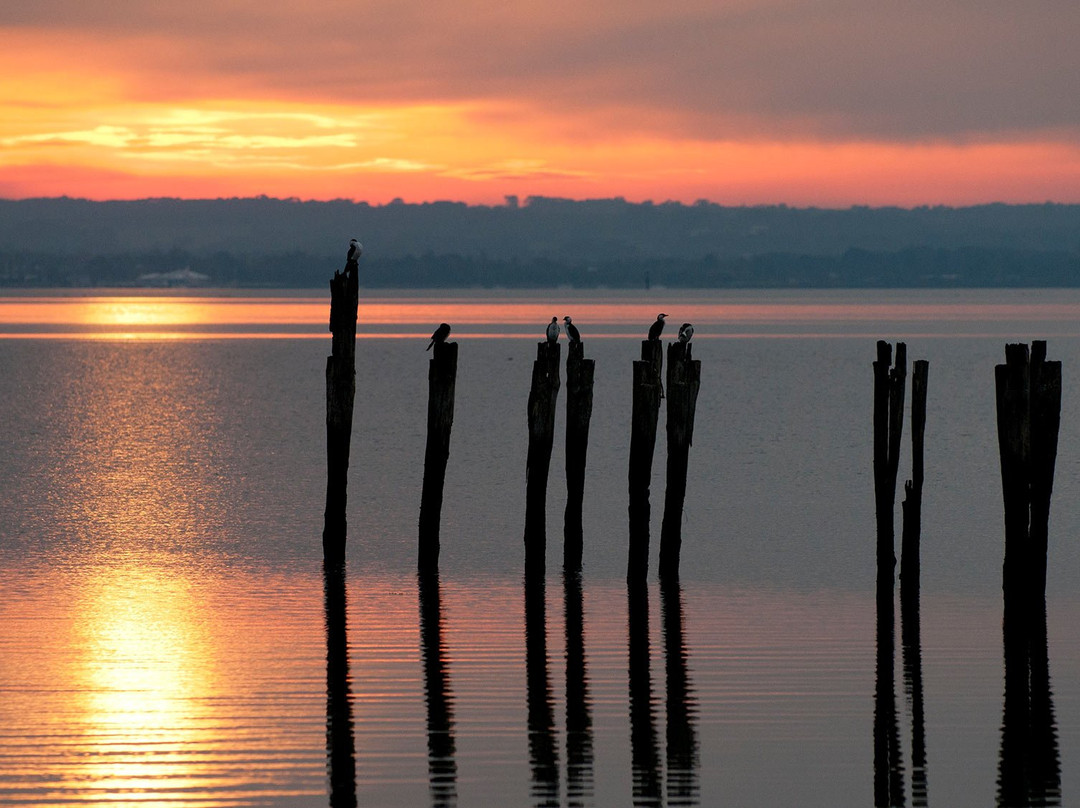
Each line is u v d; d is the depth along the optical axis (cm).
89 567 8012
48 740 4997
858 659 6088
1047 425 6738
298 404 19650
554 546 8681
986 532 9212
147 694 5516
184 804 4466
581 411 7744
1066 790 4669
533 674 5825
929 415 17375
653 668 5928
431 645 6275
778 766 4853
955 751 4997
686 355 7594
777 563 8181
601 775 4756
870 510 10069
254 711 5328
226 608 6988
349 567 8012
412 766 4806
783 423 16375
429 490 7819
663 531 7719
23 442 14662
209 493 10950
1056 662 6056
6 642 6288
